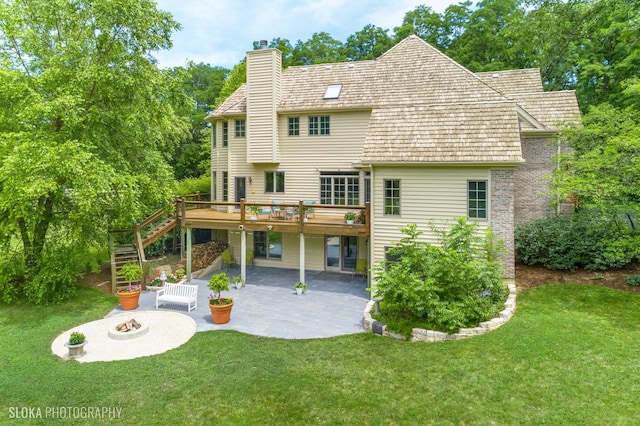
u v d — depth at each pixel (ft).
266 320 41.98
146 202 56.29
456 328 34.45
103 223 52.90
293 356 32.27
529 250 48.21
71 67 46.83
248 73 65.16
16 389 27.43
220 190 71.72
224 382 27.99
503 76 69.31
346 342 35.12
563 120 50.83
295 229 53.21
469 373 27.91
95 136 47.47
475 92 57.67
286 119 65.46
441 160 44.06
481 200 44.16
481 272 35.86
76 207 49.73
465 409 23.88
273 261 69.46
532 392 25.11
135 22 47.09
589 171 40.86
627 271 44.52
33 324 40.75
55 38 48.49
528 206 57.11
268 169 66.64
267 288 55.52
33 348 34.65
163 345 35.09
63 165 40.70
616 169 38.70
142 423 23.39
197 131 136.15
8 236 47.98
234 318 42.70
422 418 23.24
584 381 25.84
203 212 67.67
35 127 45.78
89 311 45.03
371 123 50.96
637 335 31.58
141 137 54.65
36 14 45.96
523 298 40.16
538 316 35.73
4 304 47.11
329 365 30.37
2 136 43.27
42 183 39.96
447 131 46.65
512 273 43.52
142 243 57.62
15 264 48.21
